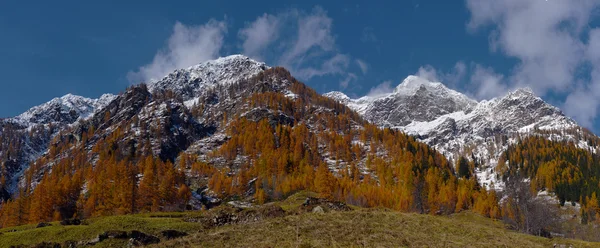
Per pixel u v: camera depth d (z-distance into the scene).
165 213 87.19
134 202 133.75
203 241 47.88
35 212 135.75
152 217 79.44
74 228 65.56
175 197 154.88
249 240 46.62
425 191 180.12
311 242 44.91
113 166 189.12
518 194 113.88
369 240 46.31
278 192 171.12
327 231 49.53
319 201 75.00
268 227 52.56
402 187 188.00
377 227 52.56
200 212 90.75
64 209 153.00
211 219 66.38
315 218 56.44
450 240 49.19
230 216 66.00
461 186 197.50
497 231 57.06
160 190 150.38
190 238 50.03
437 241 48.19
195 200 171.50
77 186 171.25
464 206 178.25
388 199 165.38
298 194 131.88
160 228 65.25
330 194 134.12
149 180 146.00
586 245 53.56
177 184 185.50
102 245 54.62
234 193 187.38
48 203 139.12
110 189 146.62
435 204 172.38
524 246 49.50
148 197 139.75
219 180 191.25
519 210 114.38
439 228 54.50
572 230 152.00
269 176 199.12
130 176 146.00
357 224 53.34
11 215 143.50
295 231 49.50
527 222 102.31
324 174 158.75
